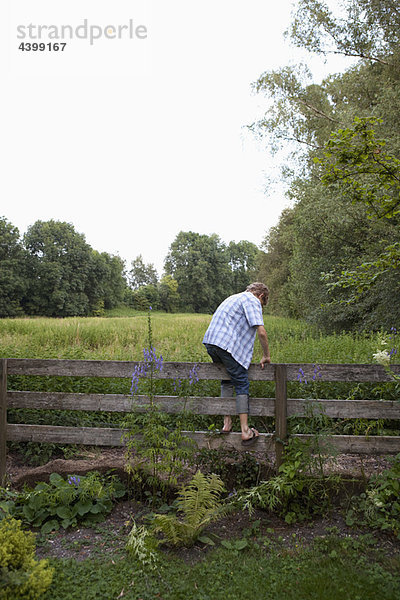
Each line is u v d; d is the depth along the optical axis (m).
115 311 90.00
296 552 2.97
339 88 17.20
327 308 15.79
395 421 4.63
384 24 14.30
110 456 4.62
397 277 11.22
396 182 4.39
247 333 3.81
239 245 120.06
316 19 15.06
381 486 3.35
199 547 3.11
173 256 111.31
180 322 26.30
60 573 2.68
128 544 2.95
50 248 76.62
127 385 5.20
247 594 2.51
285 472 3.46
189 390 3.96
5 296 68.44
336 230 16.00
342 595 2.47
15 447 4.73
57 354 6.86
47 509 3.42
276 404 3.76
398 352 5.80
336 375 3.76
